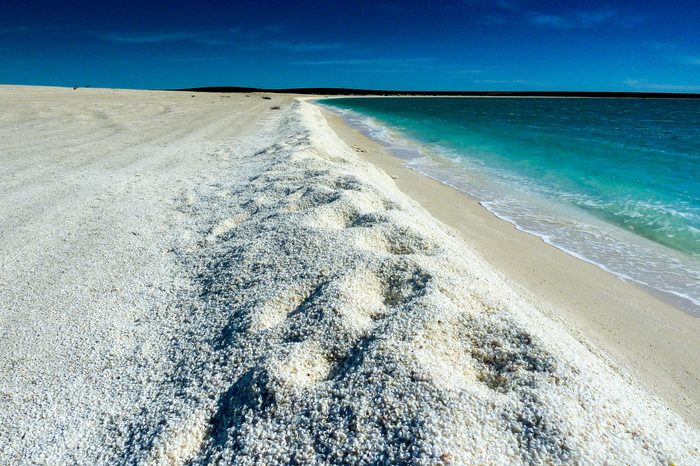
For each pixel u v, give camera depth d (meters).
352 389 2.92
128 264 5.29
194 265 5.20
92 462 2.72
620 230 7.99
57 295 4.57
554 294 5.46
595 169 13.90
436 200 9.63
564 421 2.63
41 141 14.24
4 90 37.44
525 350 3.29
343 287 4.03
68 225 6.50
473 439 2.52
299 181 8.27
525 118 40.53
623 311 5.14
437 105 75.38
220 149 13.38
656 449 2.60
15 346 3.76
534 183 11.78
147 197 8.01
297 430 2.72
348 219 6.21
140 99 38.94
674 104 91.19
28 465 2.71
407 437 2.54
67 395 3.24
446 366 3.12
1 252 5.54
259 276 4.59
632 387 3.52
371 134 23.61
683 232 7.88
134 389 3.29
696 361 4.27
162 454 2.69
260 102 45.94
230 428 2.82
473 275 4.53
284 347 3.38
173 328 4.00
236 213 6.87
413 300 3.83
